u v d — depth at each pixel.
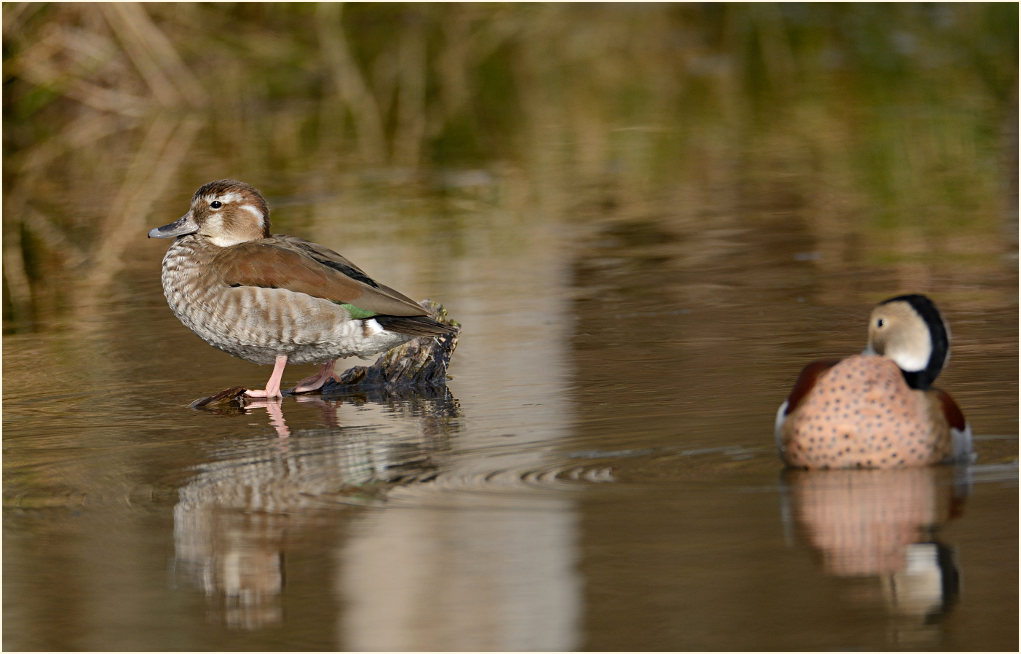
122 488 9.20
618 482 8.78
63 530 8.38
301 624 6.97
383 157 25.84
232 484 9.19
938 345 8.79
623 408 10.76
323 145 27.08
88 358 13.65
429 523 8.18
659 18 41.72
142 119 30.25
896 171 22.58
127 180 24.05
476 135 27.88
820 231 18.58
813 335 13.20
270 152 26.47
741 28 40.25
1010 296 14.41
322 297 12.17
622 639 6.64
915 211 19.59
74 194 23.03
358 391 12.34
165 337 14.56
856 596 7.00
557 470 9.13
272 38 33.28
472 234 19.25
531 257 17.64
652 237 18.67
